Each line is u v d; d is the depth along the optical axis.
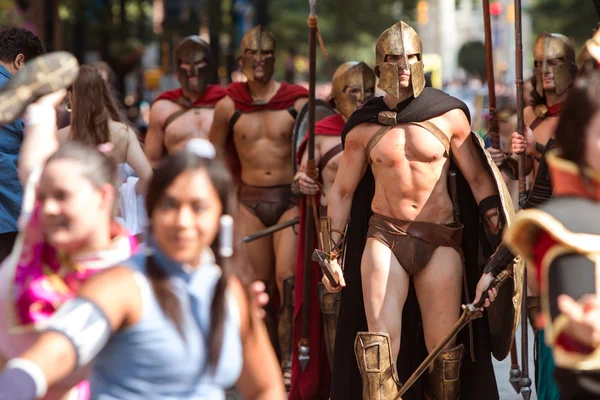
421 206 14.12
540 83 17.42
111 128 13.56
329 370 17.75
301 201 17.70
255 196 19.28
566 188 7.12
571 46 17.27
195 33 55.84
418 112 14.00
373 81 17.98
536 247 7.02
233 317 7.39
